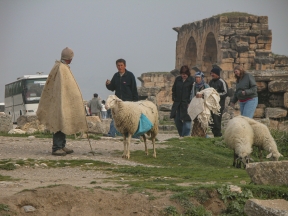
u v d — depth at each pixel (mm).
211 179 11828
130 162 15062
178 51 73625
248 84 18875
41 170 13438
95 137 20250
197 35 66312
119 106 15102
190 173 12922
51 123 15523
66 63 15812
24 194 9266
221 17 58531
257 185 10352
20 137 20547
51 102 15617
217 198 9852
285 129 22562
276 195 10023
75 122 15648
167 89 67312
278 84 25875
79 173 13055
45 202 9188
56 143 15625
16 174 12844
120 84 17562
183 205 9539
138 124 15391
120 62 17500
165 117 38469
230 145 14859
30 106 47594
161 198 9648
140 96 39812
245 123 14938
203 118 19609
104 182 11406
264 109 26688
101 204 9336
